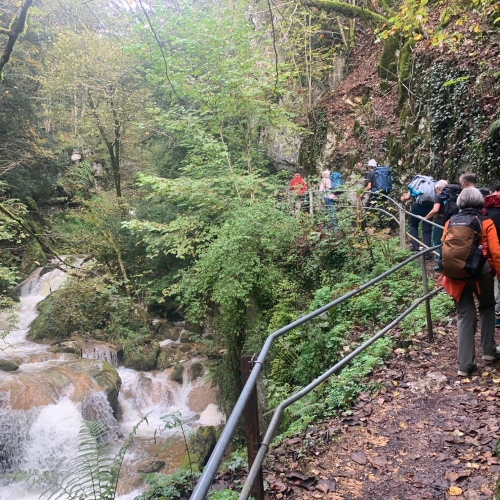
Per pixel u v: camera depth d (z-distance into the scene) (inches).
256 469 87.6
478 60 408.2
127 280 620.7
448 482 125.7
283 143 683.4
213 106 509.0
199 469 322.0
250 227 408.8
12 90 692.7
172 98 522.0
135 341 595.2
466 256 173.8
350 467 139.8
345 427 164.7
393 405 175.2
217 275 432.8
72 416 412.5
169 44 515.5
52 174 852.0
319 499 125.4
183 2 479.5
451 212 292.7
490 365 189.3
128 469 350.3
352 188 427.5
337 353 266.4
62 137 1011.3
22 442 391.9
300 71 668.1
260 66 531.8
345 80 698.2
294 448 155.7
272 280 408.2
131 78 729.0
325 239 406.6
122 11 468.1
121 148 860.6
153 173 759.7
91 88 700.7
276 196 522.3
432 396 176.6
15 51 706.8
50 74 700.0
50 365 496.1
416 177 366.0
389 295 301.9
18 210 525.3
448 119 439.5
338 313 301.9
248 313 430.0
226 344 488.7
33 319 629.9
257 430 103.0
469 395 171.2
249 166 541.6
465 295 185.2
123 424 461.7
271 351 355.6
